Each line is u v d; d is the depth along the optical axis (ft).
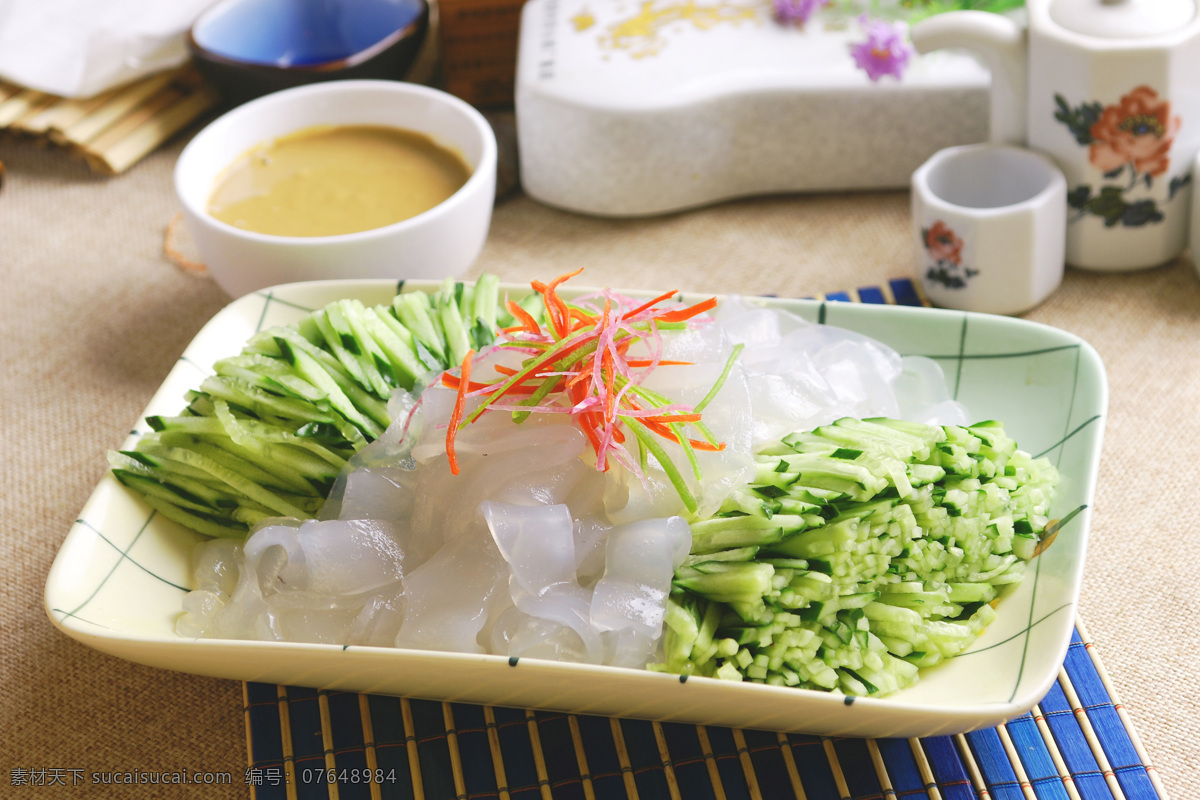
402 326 2.13
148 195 2.67
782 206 2.60
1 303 2.48
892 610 1.92
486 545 1.93
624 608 1.88
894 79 2.46
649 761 1.94
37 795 1.97
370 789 1.94
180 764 1.99
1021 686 1.84
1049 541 1.96
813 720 1.85
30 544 2.18
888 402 2.07
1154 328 2.33
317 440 2.03
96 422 2.31
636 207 2.56
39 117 2.70
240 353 2.14
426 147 2.48
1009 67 2.33
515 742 1.96
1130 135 2.28
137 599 1.98
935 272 2.34
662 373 1.98
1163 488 2.15
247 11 2.72
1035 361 2.10
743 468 1.94
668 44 2.56
